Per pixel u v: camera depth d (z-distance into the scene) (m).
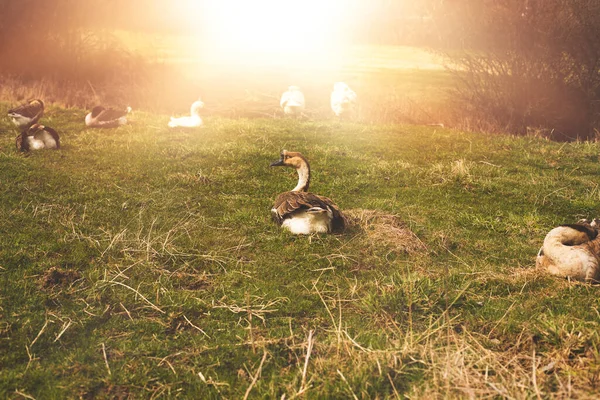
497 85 16.27
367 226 7.66
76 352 4.91
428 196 9.41
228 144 11.71
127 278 6.09
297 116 16.73
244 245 7.07
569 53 15.21
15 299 5.54
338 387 4.46
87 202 8.17
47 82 17.52
